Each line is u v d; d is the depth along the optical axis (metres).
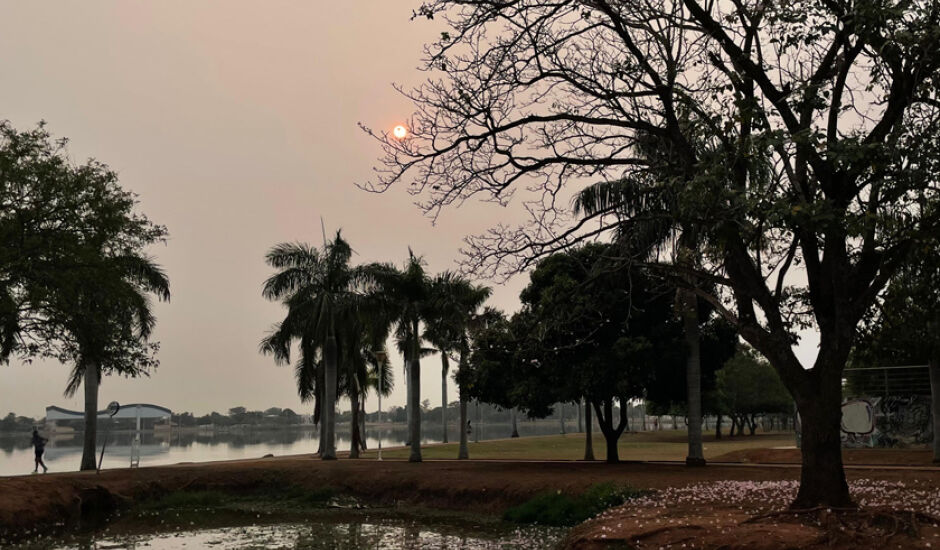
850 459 31.77
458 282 38.72
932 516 12.70
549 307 18.19
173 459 53.97
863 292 14.20
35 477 26.22
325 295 40.94
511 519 21.92
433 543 18.56
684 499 17.89
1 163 25.17
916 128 13.66
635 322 30.55
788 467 27.45
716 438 78.69
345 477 29.59
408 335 40.00
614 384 29.86
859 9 12.33
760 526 12.97
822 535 12.05
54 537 21.11
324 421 44.25
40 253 25.92
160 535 21.23
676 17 14.59
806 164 14.83
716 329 32.78
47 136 27.25
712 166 13.13
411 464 34.41
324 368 45.81
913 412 35.91
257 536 20.70
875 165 12.55
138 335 38.09
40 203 25.84
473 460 38.16
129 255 30.23
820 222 12.05
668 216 14.45
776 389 79.19
